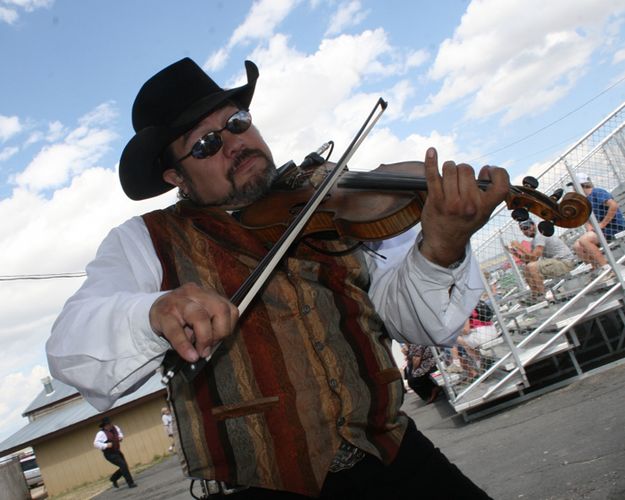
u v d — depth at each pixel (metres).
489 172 1.57
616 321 8.18
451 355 8.16
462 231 1.58
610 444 4.65
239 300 1.61
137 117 2.18
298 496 1.73
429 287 1.76
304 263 1.88
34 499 25.03
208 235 1.90
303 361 1.77
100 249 1.90
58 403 28.25
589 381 7.08
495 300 7.52
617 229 7.16
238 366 1.74
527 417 6.58
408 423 1.89
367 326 1.91
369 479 1.76
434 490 1.80
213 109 2.07
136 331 1.47
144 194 2.29
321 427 1.74
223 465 1.73
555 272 7.27
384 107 2.48
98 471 23.59
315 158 2.57
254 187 2.08
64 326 1.61
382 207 1.93
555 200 1.87
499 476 4.91
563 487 4.13
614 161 7.11
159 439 22.78
